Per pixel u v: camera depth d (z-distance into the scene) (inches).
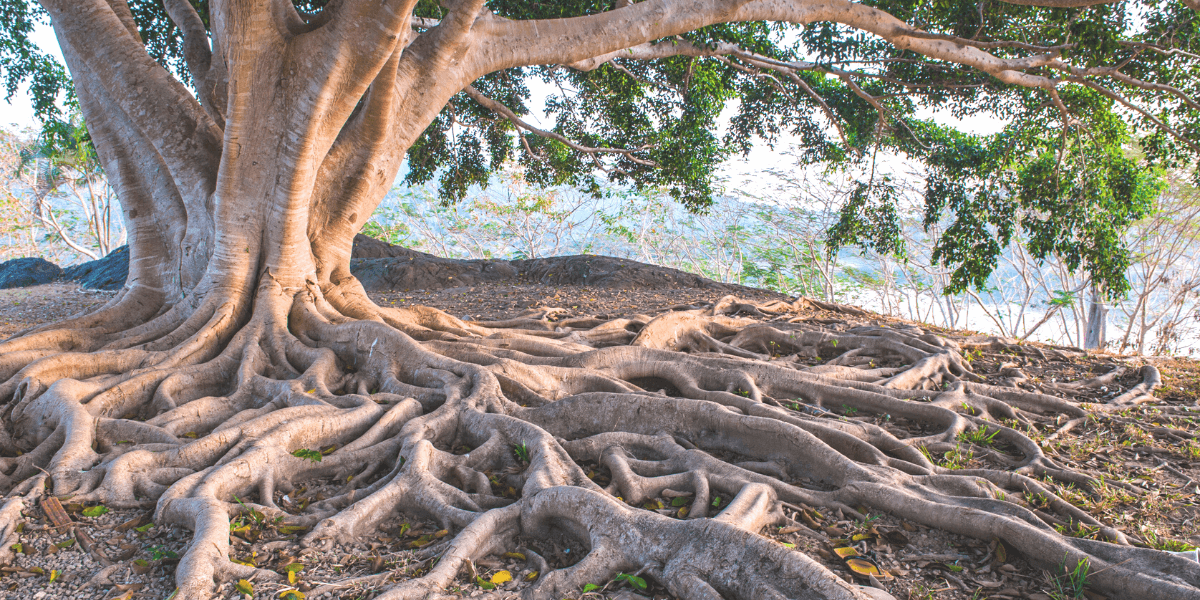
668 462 179.9
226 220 269.1
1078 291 1003.9
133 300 285.6
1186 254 1005.2
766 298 559.8
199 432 202.5
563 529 146.9
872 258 1290.6
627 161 664.4
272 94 257.4
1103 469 193.5
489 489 166.4
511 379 229.9
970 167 596.1
